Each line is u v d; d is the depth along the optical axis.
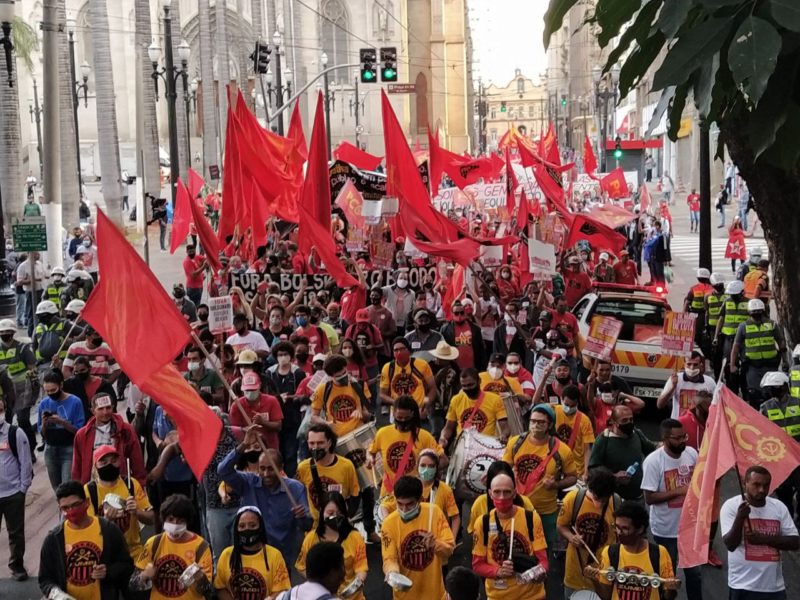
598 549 7.55
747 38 3.35
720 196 45.41
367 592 9.25
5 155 29.98
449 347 12.55
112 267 7.30
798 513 10.35
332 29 91.19
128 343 7.29
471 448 9.12
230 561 6.87
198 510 9.99
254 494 8.25
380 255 20.08
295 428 11.80
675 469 8.32
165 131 75.56
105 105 35.25
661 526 8.38
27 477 9.70
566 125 120.62
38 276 24.12
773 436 7.32
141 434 10.95
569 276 20.52
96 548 6.90
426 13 112.38
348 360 12.47
